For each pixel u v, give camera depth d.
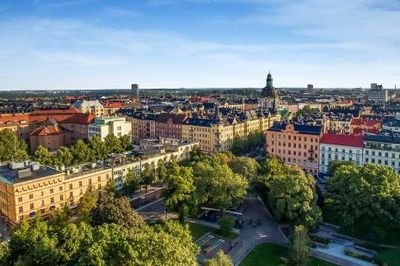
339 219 133.62
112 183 155.62
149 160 185.12
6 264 79.44
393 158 184.12
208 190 137.75
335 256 114.81
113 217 105.12
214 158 169.00
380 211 119.38
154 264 71.69
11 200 131.12
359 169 142.50
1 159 196.25
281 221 136.00
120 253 73.31
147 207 154.88
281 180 131.62
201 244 121.12
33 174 140.25
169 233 93.06
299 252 104.44
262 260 111.50
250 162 161.62
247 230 132.00
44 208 138.00
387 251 117.88
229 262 87.25
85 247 76.62
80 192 150.62
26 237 83.81
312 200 133.00
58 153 191.88
